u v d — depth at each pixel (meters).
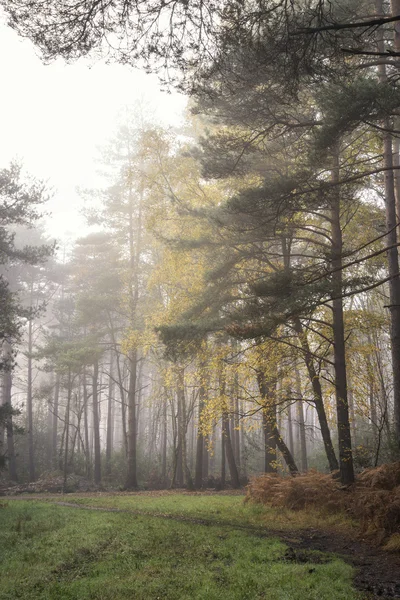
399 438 15.59
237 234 17.20
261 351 18.27
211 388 19.48
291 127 12.78
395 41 10.81
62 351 33.62
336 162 14.81
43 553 9.64
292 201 12.45
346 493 14.38
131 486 31.41
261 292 11.99
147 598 6.66
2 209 22.83
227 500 19.53
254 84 9.45
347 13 9.24
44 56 6.27
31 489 30.53
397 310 16.16
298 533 11.91
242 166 14.50
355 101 9.45
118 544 10.13
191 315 18.42
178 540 10.56
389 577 7.88
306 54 7.24
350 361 19.02
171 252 20.69
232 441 37.00
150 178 21.02
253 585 7.15
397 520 11.06
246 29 6.66
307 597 6.52
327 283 11.33
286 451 19.67
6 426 22.92
